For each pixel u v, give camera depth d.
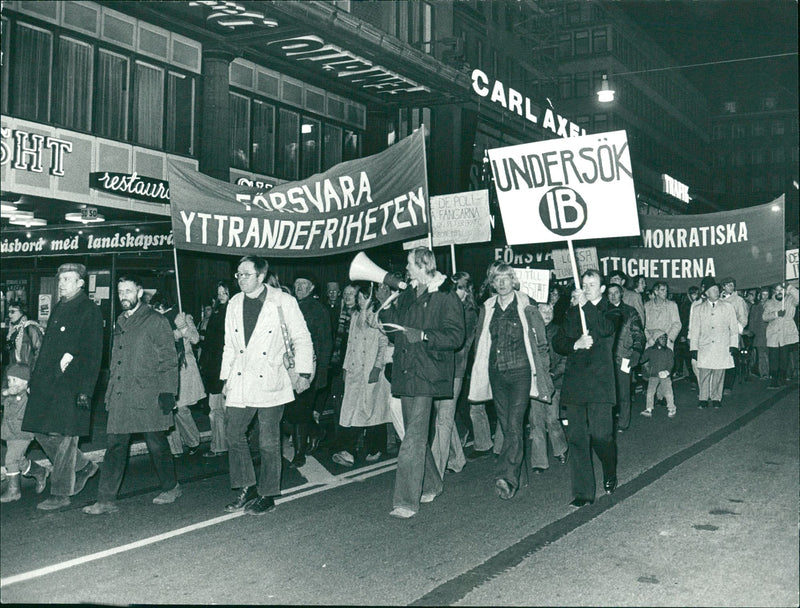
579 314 6.67
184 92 15.55
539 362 7.03
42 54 13.00
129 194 13.62
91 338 6.52
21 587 4.73
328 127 19.33
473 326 8.38
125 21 14.34
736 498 6.87
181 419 9.06
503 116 26.94
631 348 9.62
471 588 4.73
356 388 8.48
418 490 6.45
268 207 9.69
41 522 6.19
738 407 12.85
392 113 20.81
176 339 8.69
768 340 15.66
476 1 30.72
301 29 14.71
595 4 60.56
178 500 6.95
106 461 6.48
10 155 12.30
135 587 4.74
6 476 6.84
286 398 6.55
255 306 6.57
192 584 4.80
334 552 5.44
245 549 5.50
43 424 6.41
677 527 6.00
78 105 13.60
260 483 6.52
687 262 12.87
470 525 6.12
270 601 4.52
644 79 69.00
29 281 15.85
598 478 7.71
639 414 12.23
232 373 6.50
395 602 4.51
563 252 13.45
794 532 5.85
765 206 12.35
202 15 14.38
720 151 104.62
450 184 22.77
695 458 8.64
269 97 17.41
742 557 5.29
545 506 6.70
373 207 10.12
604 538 5.74
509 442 6.95
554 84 38.00
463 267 22.23
